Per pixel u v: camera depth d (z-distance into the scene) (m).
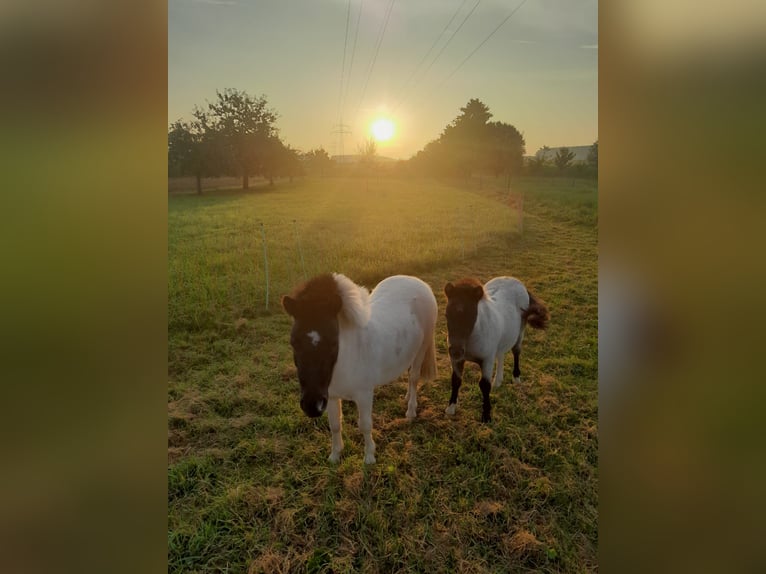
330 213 17.52
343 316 2.88
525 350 5.16
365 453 3.26
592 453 3.37
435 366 3.93
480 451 3.39
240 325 5.66
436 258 8.89
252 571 2.43
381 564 2.49
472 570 2.44
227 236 12.02
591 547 2.58
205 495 2.96
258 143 34.34
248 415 3.85
